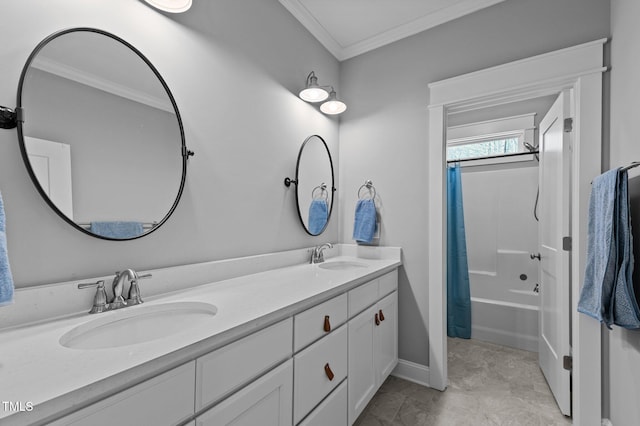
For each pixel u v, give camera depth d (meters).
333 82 2.30
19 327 0.79
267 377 0.93
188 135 1.27
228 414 0.80
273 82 1.74
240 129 1.52
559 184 1.69
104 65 1.01
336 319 1.31
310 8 1.87
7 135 0.81
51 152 0.88
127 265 1.07
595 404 1.43
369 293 1.63
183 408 0.70
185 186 1.26
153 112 1.14
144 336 0.96
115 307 0.94
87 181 0.96
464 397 1.80
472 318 2.75
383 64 2.18
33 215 0.86
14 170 0.82
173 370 0.68
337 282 1.35
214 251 1.38
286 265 1.76
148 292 1.10
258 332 0.90
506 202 2.94
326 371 1.22
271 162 1.72
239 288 1.23
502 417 1.61
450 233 2.82
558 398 1.69
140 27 1.12
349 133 2.33
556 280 1.74
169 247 1.20
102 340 0.87
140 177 1.10
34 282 0.85
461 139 3.20
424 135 2.00
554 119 1.79
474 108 1.94
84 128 0.95
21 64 0.84
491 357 2.34
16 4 0.83
